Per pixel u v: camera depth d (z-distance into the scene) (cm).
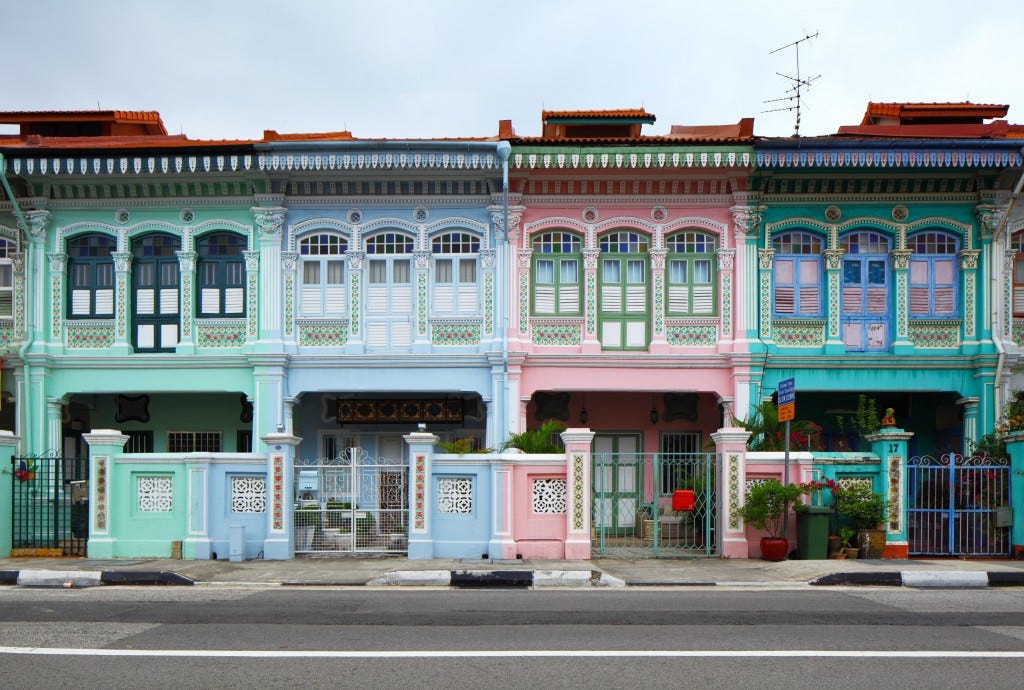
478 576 1393
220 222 2081
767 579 1402
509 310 2048
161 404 2278
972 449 1933
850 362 2044
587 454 1616
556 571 1402
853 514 1609
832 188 2055
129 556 1636
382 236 2094
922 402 2231
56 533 1672
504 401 2027
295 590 1324
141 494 1659
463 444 1709
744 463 1642
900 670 808
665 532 1850
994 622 1028
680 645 902
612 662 831
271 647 894
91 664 828
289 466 1648
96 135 2338
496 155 1956
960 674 796
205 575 1439
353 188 2075
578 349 2061
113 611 1102
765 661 837
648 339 2072
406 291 2086
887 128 2281
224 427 2267
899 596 1240
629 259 2086
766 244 2062
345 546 1655
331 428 2233
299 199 2083
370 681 769
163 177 2042
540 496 1630
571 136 2269
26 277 2081
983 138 2008
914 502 1662
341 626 1001
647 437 2241
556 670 803
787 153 1947
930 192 2056
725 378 2055
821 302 2078
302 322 2075
